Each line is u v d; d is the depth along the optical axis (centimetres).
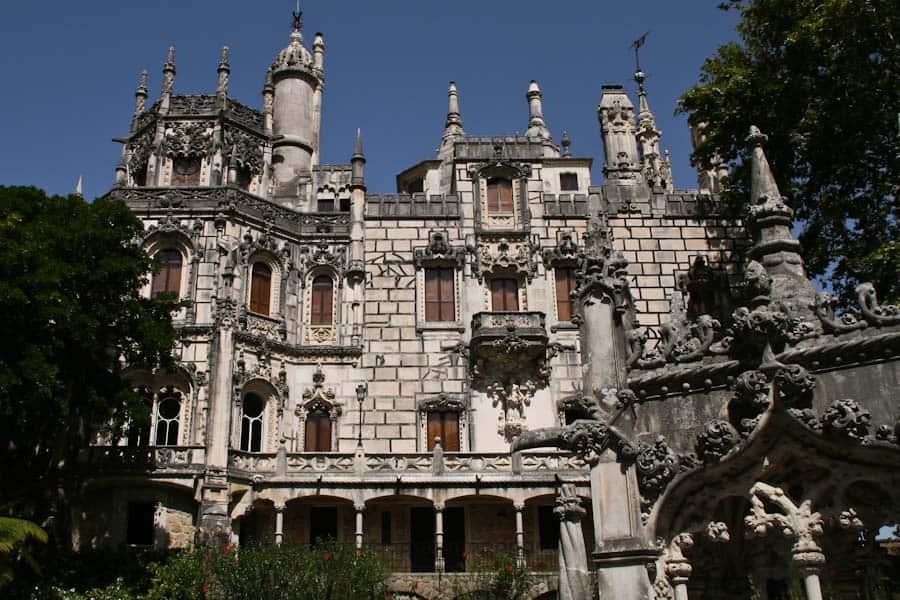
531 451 3734
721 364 1191
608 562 1191
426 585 3409
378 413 4097
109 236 3200
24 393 2675
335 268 4388
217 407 3666
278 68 5503
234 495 3578
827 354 1123
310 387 4134
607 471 1223
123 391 3184
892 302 2644
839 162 3053
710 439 1157
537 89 6284
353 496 3591
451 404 4109
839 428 1079
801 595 1217
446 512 3894
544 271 4416
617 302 1316
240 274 4131
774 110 3212
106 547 3281
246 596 2405
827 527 1274
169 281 4106
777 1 3250
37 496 3216
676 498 1191
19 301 2670
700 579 1316
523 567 2981
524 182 4594
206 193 4259
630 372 1266
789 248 1255
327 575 2434
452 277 4412
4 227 2773
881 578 1273
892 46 2923
